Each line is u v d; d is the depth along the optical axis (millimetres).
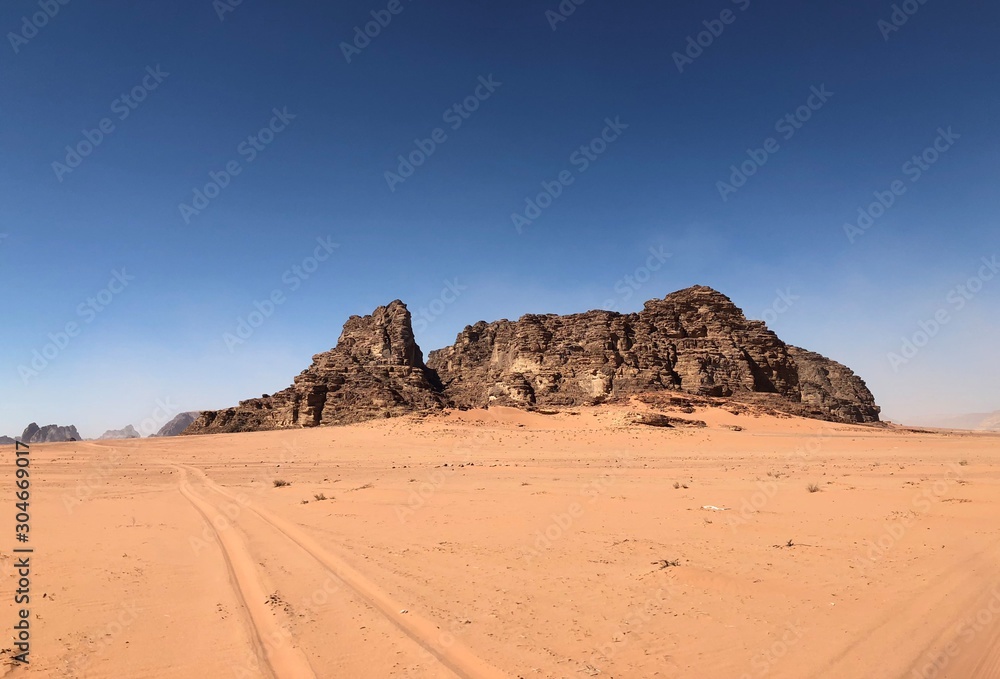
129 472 44062
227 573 12227
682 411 89875
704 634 8203
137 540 15922
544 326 135875
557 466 40531
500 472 36375
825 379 152375
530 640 8156
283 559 13406
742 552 12922
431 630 8617
